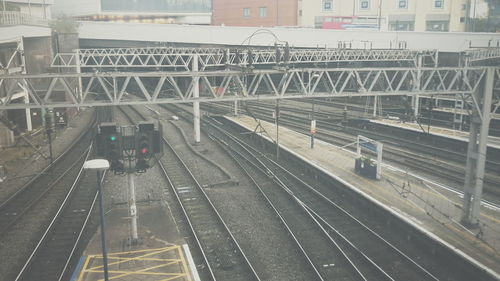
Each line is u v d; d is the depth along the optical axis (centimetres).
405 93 2267
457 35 5122
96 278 1691
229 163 3444
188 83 6469
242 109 5678
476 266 1692
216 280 1739
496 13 8044
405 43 4991
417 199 2439
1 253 1945
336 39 5572
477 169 2042
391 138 4244
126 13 9819
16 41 4347
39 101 1811
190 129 4766
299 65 6075
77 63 4766
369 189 2588
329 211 2480
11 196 2620
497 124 4309
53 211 2453
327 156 3406
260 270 1809
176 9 10394
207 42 5947
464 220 2094
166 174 3039
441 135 3912
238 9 9631
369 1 8350
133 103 1931
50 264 1866
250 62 2125
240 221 2302
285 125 4881
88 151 3797
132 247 1941
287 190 2741
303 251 1908
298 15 8869
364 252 1980
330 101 6328
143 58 7088
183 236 2122
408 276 1775
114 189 2797
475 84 2089
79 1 9719
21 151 3838
